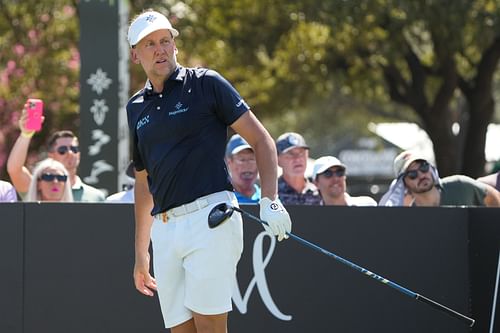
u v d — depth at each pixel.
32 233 19.97
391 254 20.53
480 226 20.44
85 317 20.02
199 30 59.12
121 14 33.53
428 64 67.31
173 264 15.21
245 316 20.25
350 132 133.88
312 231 20.39
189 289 14.89
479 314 20.39
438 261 20.61
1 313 19.91
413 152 24.03
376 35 55.72
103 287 20.05
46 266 19.98
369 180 84.44
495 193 24.41
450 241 20.66
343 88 76.38
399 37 54.19
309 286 20.34
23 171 26.38
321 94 70.31
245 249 20.19
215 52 61.81
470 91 60.12
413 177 23.55
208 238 14.71
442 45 54.12
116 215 20.09
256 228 20.20
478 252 20.45
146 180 16.55
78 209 20.05
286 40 61.62
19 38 59.91
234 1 58.56
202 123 15.07
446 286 20.62
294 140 25.97
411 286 20.56
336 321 20.39
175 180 14.99
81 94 33.59
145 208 16.62
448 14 49.81
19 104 60.31
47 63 59.84
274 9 57.69
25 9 58.94
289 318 20.33
